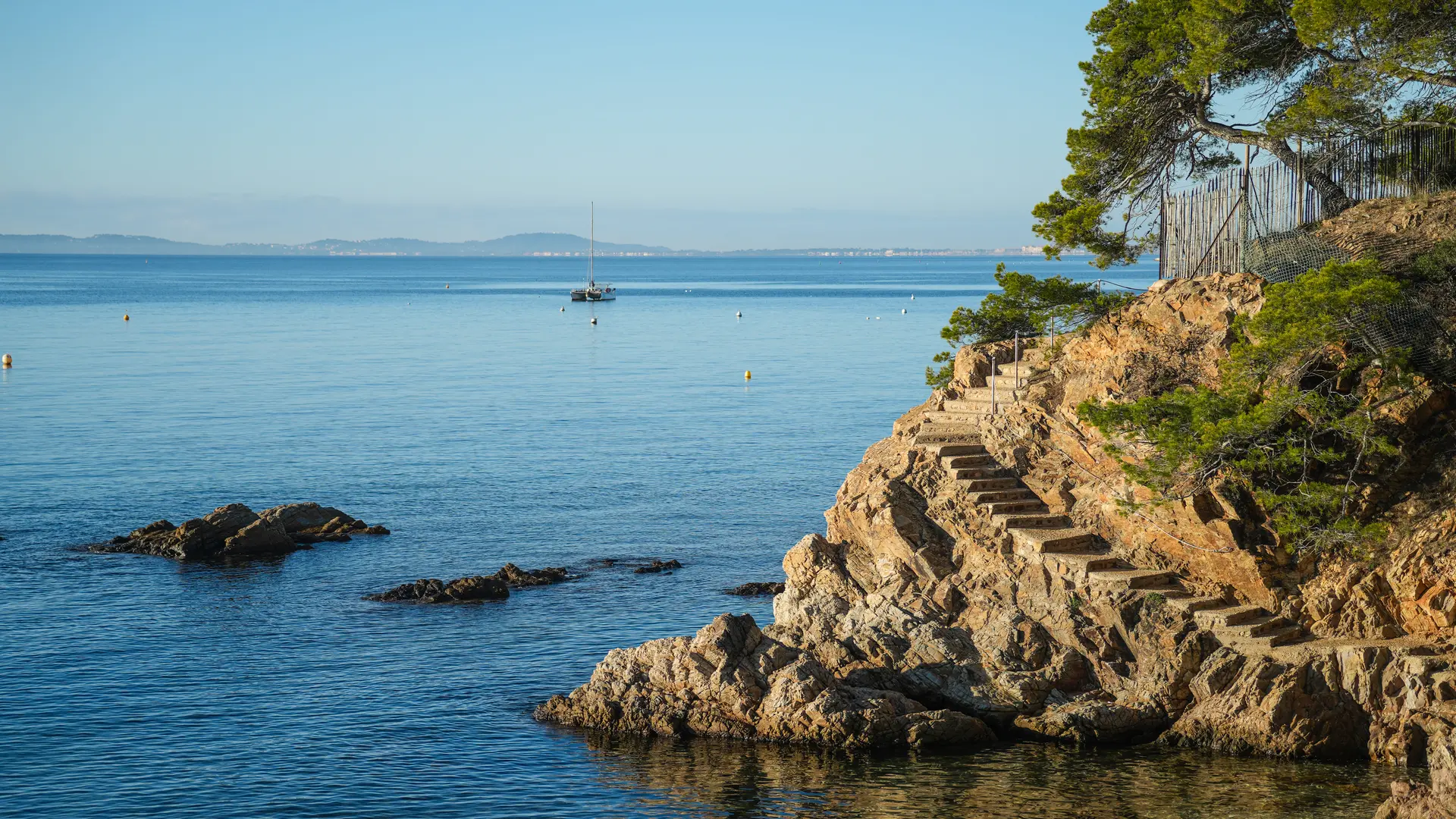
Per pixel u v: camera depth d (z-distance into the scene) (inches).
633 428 3983.8
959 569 1560.0
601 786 1318.9
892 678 1461.6
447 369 5861.2
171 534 2439.7
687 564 2338.8
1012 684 1405.0
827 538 1702.8
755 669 1457.9
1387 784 1211.2
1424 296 1520.7
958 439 1715.1
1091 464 1611.7
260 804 1306.6
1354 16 1600.6
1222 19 1797.5
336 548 2480.3
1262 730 1302.9
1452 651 1290.6
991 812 1202.6
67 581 2207.2
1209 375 1588.3
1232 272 1754.4
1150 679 1393.9
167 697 1633.9
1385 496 1441.9
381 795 1322.6
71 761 1422.2
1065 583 1476.4
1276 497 1419.8
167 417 4158.5
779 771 1320.1
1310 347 1456.7
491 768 1381.6
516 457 3474.4
